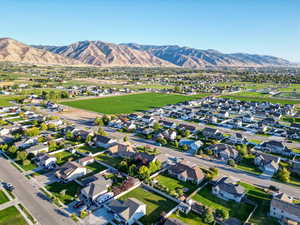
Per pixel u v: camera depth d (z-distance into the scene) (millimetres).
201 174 59438
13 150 69875
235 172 64500
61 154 71938
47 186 53469
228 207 48344
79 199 48625
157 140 84812
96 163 66875
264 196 52812
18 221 41312
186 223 42406
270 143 81812
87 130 91562
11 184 53562
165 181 58344
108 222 42219
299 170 63812
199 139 90625
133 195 51531
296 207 44375
